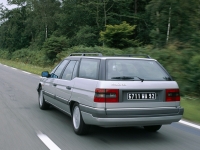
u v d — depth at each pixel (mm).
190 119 7824
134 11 47094
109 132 6410
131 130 6633
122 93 5387
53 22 53969
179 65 13930
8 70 30109
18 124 7074
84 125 5910
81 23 48031
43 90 8562
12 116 7953
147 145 5547
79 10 46688
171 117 5625
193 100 10789
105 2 44688
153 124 5590
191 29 19328
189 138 6078
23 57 55094
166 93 5660
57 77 7543
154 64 6078
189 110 8680
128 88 5410
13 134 6199
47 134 6199
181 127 7016
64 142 5641
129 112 5352
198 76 11797
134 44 33094
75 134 6215
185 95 11922
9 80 18844
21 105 9703
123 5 44625
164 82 5727
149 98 5547
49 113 8406
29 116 7977
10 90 13664
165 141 5832
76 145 5457
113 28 32312
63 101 6793
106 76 5500
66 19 48000
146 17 43812
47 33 56344
